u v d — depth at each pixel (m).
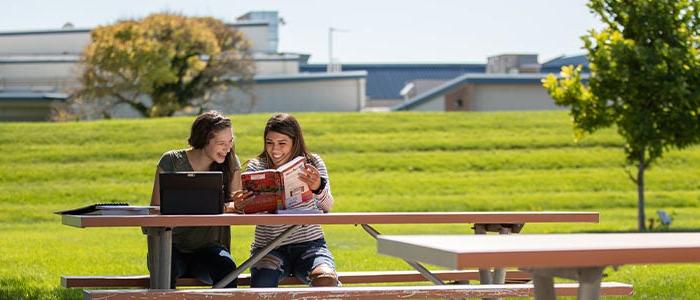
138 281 7.11
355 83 69.69
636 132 21.75
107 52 57.16
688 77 21.16
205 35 58.78
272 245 6.73
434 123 40.94
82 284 7.05
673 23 21.30
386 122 41.25
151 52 57.06
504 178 32.78
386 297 6.48
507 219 6.59
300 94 69.25
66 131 38.59
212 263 7.15
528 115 42.28
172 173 6.23
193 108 60.16
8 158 34.72
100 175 33.19
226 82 60.59
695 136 21.58
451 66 104.38
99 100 58.84
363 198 30.12
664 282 10.51
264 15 93.75
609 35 21.55
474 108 61.81
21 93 66.12
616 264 3.64
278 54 76.69
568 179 32.47
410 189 31.48
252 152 36.31
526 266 3.53
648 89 21.39
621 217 26.39
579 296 3.76
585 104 22.14
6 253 15.24
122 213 6.29
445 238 4.00
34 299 9.31
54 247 16.69
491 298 6.86
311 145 37.12
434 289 6.62
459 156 35.62
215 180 6.27
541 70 79.56
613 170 33.44
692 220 25.34
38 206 29.11
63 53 78.00
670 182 31.95
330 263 7.02
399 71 102.88
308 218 6.09
